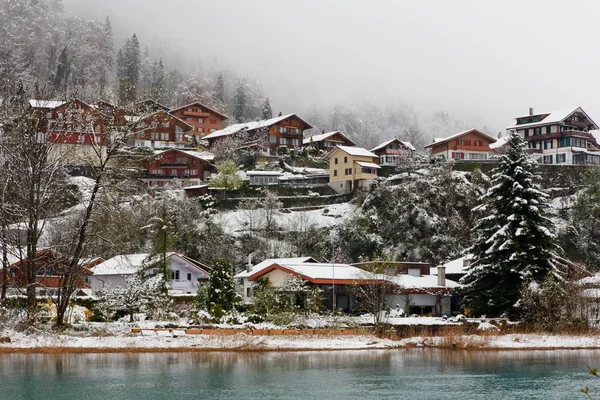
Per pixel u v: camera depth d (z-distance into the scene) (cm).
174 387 3117
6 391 2914
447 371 3716
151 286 5428
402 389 3195
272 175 12788
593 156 13025
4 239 4228
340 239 10138
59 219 5734
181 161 13000
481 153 13825
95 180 4253
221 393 3023
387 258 5981
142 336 4397
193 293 7406
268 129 14800
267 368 3700
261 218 10469
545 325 5266
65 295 4400
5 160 4181
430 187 10444
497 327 5284
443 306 6638
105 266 7325
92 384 3108
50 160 4372
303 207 11488
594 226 9488
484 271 5906
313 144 15425
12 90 4644
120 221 4500
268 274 6512
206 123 17288
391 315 5866
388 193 10619
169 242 7119
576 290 5341
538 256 5725
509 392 3166
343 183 12325
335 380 3391
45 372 3353
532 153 13088
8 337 4022
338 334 4912
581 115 13225
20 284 4603
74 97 4553
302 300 5731
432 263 9469
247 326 4831
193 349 4262
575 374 3653
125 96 4625
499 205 5988
